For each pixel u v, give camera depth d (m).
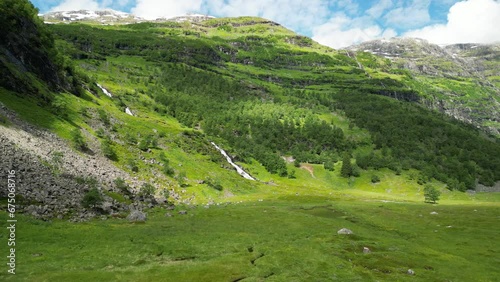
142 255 43.66
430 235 74.25
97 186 85.44
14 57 143.50
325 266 44.56
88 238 48.06
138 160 137.12
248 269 41.25
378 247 57.94
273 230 71.00
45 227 49.25
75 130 116.31
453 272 46.47
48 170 75.50
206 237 57.72
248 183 173.38
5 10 149.00
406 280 41.22
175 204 107.31
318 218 89.25
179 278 36.34
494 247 63.22
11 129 86.69
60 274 33.84
